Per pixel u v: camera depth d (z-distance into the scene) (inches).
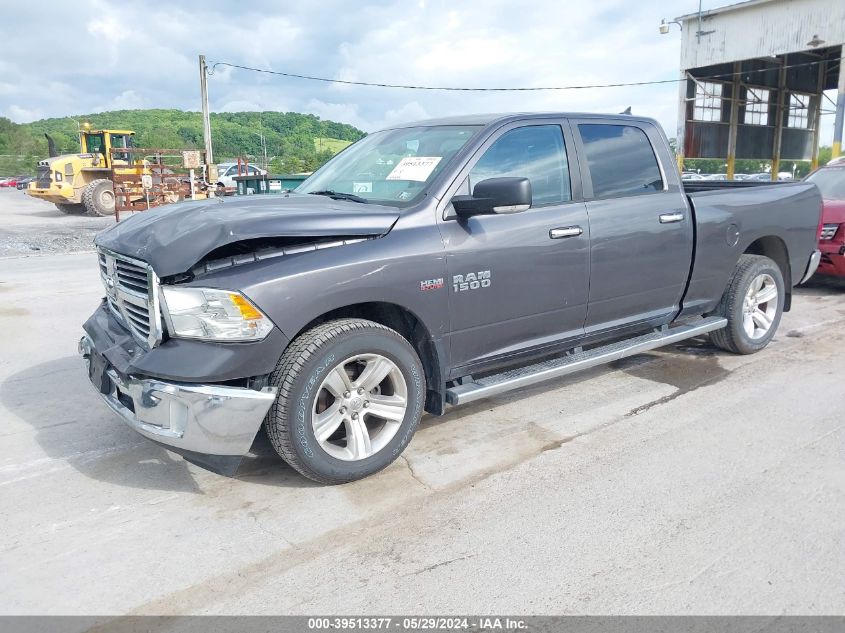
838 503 131.0
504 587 106.7
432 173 154.7
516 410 181.6
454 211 150.1
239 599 104.9
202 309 122.8
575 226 168.9
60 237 641.6
